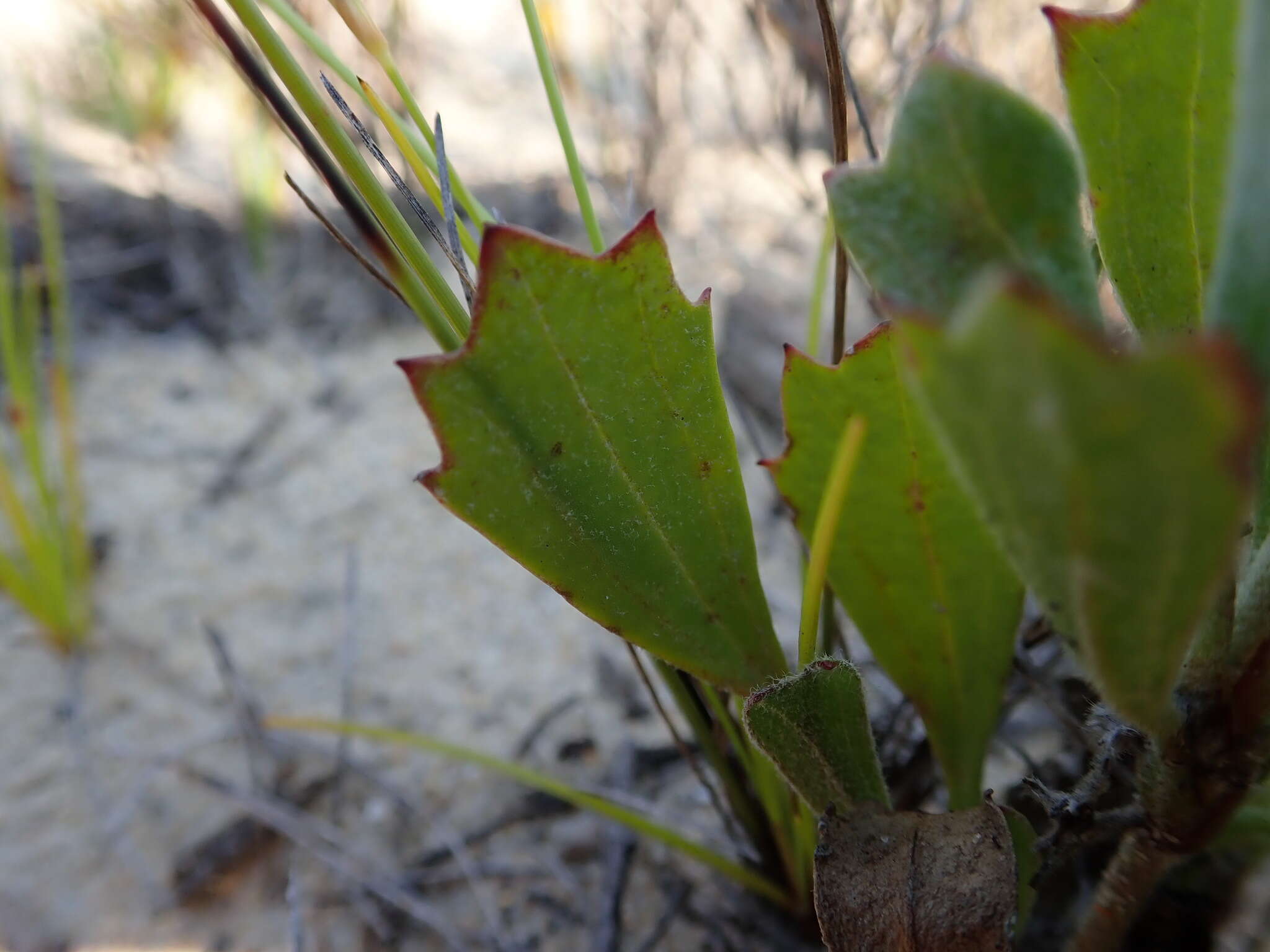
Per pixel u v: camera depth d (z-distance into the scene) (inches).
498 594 8.0
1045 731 5.6
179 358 10.6
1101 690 2.1
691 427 3.0
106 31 12.8
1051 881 4.5
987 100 2.2
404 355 11.0
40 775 6.6
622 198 12.5
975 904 2.9
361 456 9.5
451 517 8.8
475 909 5.6
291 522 8.8
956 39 10.0
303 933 5.6
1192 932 4.2
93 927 5.8
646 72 12.5
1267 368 1.8
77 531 7.8
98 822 6.3
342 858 5.9
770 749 2.9
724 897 5.3
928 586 3.6
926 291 2.2
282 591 8.1
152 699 7.2
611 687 7.0
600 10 12.9
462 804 6.2
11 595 7.4
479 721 6.9
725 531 3.1
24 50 14.1
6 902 5.9
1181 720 2.5
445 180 3.5
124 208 11.9
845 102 3.6
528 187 13.3
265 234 11.4
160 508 8.8
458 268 3.6
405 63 11.1
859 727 3.1
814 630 2.9
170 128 13.5
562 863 5.8
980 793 3.9
